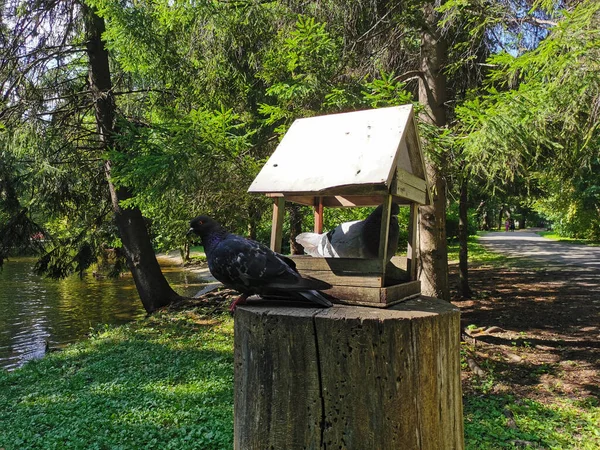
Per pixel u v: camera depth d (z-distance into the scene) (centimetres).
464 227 1010
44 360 712
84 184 1132
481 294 1020
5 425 452
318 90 541
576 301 931
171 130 542
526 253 1942
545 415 437
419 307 196
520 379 536
